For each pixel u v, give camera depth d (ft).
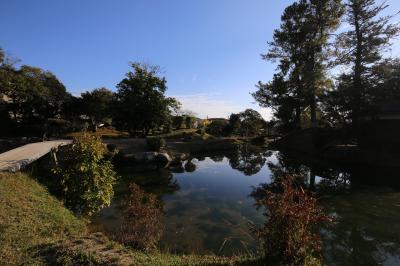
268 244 16.52
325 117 89.76
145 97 102.12
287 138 117.70
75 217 25.55
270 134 161.07
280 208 16.05
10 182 29.04
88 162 27.94
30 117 111.86
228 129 160.86
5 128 98.99
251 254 22.06
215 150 109.40
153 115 102.01
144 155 71.46
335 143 88.94
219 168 70.74
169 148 90.17
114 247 17.67
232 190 47.09
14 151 49.11
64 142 67.77
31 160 40.09
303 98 107.96
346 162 76.28
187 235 26.89
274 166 74.13
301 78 104.42
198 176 59.26
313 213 16.44
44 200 26.45
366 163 71.15
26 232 18.92
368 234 28.45
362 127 76.79
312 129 103.86
